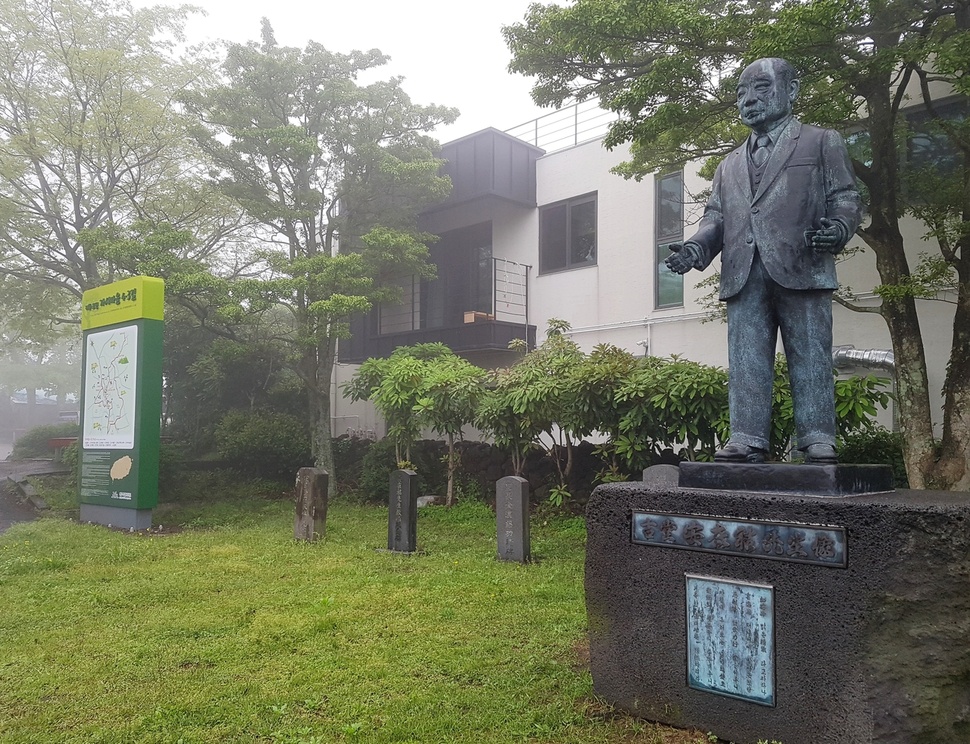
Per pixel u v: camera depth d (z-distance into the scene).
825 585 3.27
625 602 3.93
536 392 10.57
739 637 3.51
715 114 8.59
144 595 6.70
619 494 3.98
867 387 7.91
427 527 10.91
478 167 15.43
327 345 15.16
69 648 5.21
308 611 6.05
